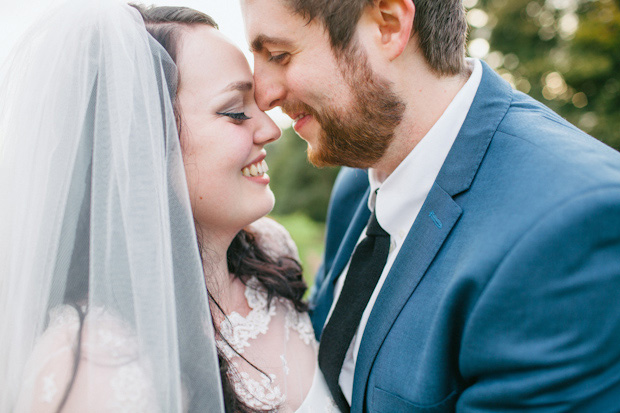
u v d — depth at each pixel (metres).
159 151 1.25
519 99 1.51
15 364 1.12
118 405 1.07
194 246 1.28
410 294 1.35
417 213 1.49
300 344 1.68
